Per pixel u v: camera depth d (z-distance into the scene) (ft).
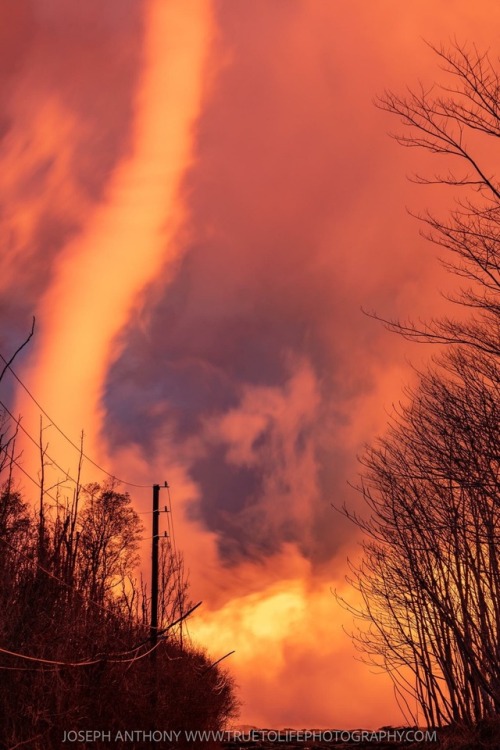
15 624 57.93
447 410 59.41
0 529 61.82
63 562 71.31
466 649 65.67
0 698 54.13
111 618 79.20
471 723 69.56
